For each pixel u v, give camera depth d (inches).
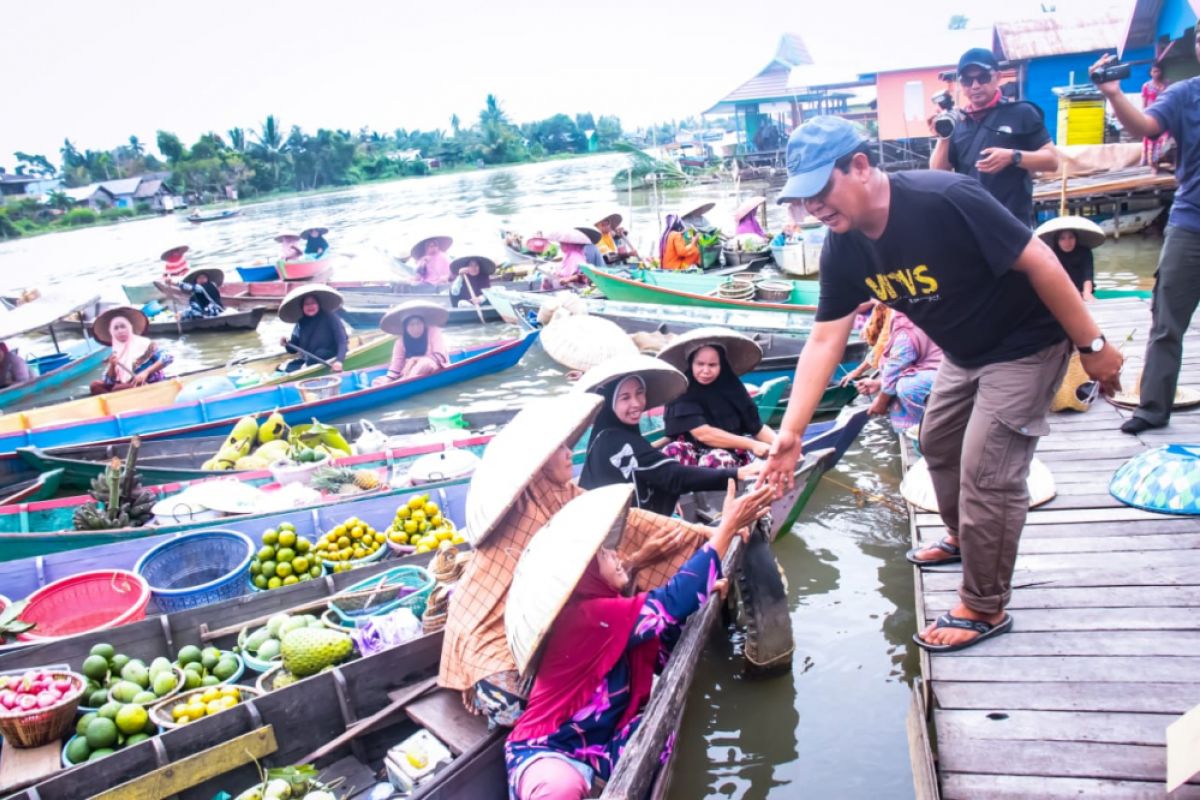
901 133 1111.6
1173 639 143.9
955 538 174.1
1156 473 188.2
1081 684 135.8
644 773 118.1
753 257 713.0
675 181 1593.3
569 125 5147.6
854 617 219.9
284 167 4116.6
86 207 3860.7
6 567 214.7
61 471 299.1
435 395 442.9
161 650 185.0
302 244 929.5
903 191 121.8
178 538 220.5
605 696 135.5
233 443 323.0
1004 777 120.0
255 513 254.4
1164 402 224.1
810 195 120.0
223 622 191.3
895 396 253.9
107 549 223.8
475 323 612.7
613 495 129.6
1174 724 113.9
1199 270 202.1
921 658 149.6
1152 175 609.6
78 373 547.8
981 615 148.0
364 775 158.1
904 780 168.2
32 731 153.6
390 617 177.5
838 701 191.8
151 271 1279.5
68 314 541.6
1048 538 180.5
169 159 3969.0
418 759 146.0
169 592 198.4
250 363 479.8
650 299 548.4
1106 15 884.6
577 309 499.2
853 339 371.2
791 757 178.1
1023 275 124.0
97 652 174.1
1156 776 116.6
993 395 131.7
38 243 2699.3
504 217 1401.3
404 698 158.7
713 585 138.9
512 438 149.4
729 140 1772.9
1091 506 192.2
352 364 484.4
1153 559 168.1
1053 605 156.6
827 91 1491.1
